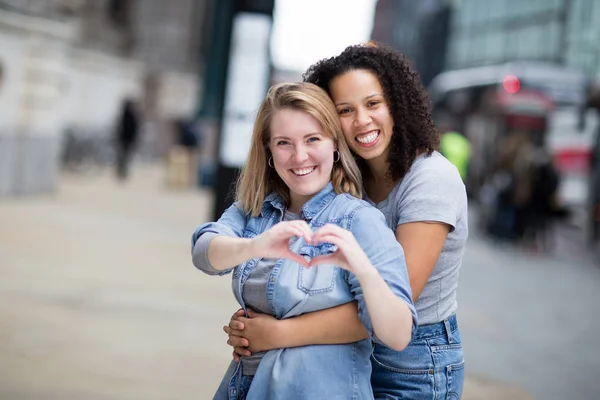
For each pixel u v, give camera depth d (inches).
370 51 100.9
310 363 89.0
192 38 1194.6
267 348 90.6
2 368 197.6
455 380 101.5
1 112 492.4
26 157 522.9
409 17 1904.5
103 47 1009.5
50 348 218.1
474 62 1535.4
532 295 377.7
